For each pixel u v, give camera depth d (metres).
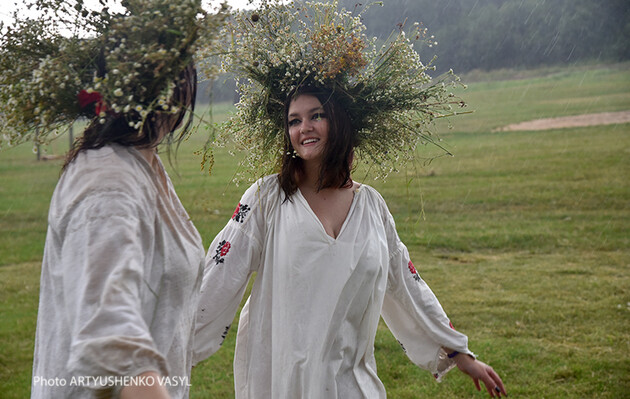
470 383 4.48
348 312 2.50
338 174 2.59
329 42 2.62
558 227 9.16
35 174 14.46
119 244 1.33
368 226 2.59
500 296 6.36
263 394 2.50
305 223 2.48
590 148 15.70
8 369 4.70
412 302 2.74
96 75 1.57
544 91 30.48
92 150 1.48
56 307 1.39
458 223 9.52
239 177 2.75
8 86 1.56
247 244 2.54
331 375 2.45
